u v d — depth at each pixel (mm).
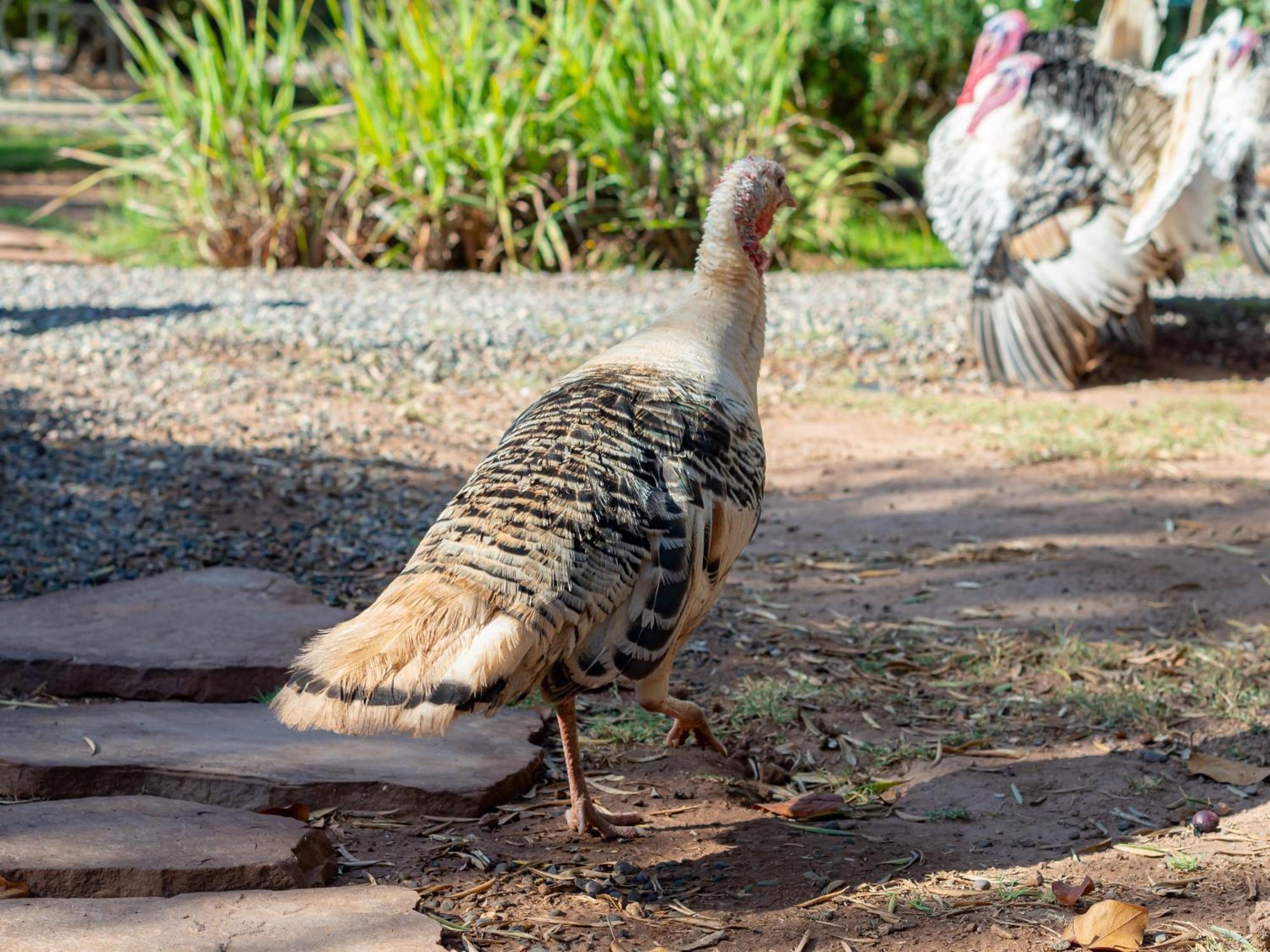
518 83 14391
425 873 3863
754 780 4633
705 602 3918
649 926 3625
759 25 15086
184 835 3758
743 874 3936
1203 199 9961
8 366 9406
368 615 3387
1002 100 9953
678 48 14531
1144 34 10781
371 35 15680
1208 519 7211
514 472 3615
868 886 3855
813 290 13328
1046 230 9914
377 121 14383
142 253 15227
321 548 6543
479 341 10617
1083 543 6875
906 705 5152
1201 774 4531
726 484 3850
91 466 7406
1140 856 4012
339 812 4168
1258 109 9930
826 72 16906
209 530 6656
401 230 14500
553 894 3787
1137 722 4926
